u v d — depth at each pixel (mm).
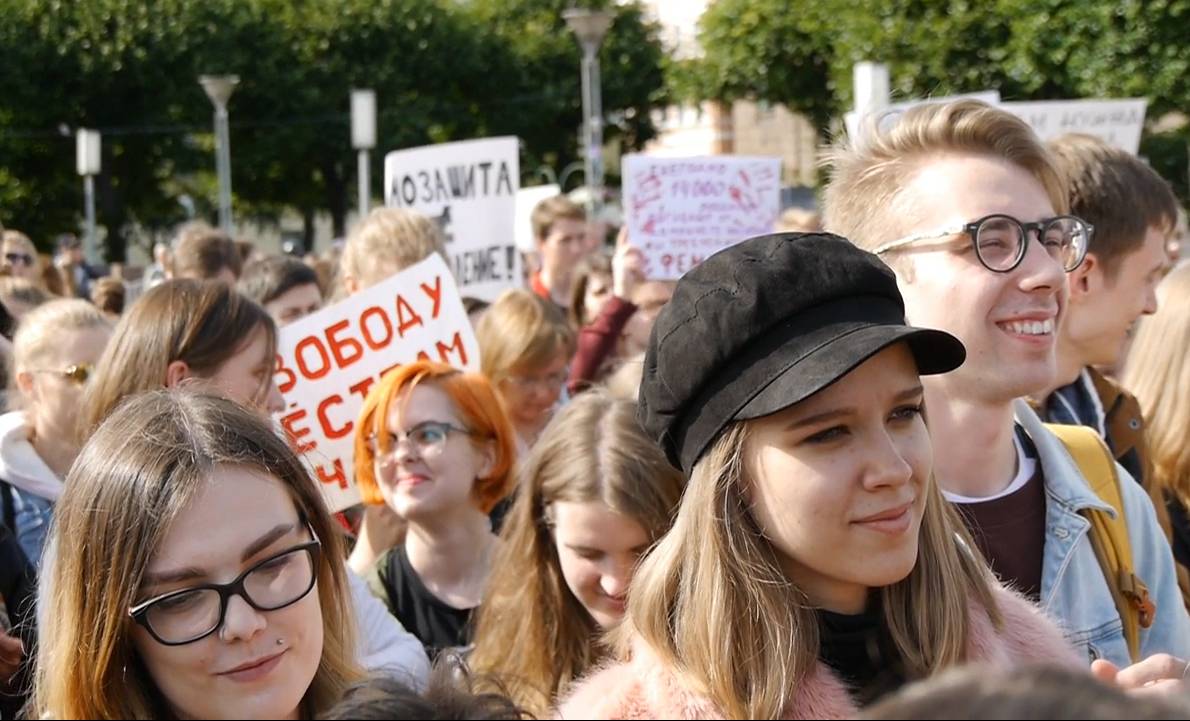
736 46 22594
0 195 29219
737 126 33594
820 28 19969
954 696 894
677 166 7891
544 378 4590
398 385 3465
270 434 1963
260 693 1807
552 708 2719
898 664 1881
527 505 2930
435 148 7262
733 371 1790
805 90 22500
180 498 1816
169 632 1794
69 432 3369
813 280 1789
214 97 21406
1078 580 2498
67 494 1901
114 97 29344
